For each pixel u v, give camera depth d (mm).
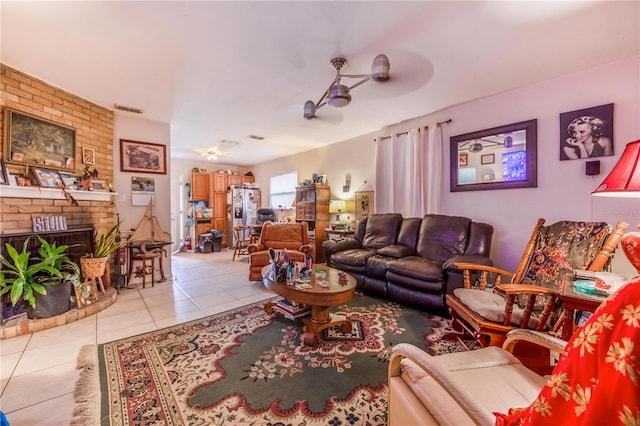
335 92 2473
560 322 1610
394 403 1018
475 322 1779
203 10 1766
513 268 3068
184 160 7258
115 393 1587
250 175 8062
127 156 3811
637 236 1008
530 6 1731
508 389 1007
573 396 539
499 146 3131
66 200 2975
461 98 3248
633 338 477
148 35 2025
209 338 2264
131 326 2496
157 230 3986
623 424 455
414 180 3928
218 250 6926
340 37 2061
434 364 881
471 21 1881
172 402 1517
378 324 2529
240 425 1358
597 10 1762
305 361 1925
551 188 2789
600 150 2496
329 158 5570
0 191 2363
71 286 2691
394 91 3045
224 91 3021
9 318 2428
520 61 2410
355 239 4281
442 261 3137
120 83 2828
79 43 2121
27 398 1540
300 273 2461
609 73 2451
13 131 2525
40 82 2764
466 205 3447
